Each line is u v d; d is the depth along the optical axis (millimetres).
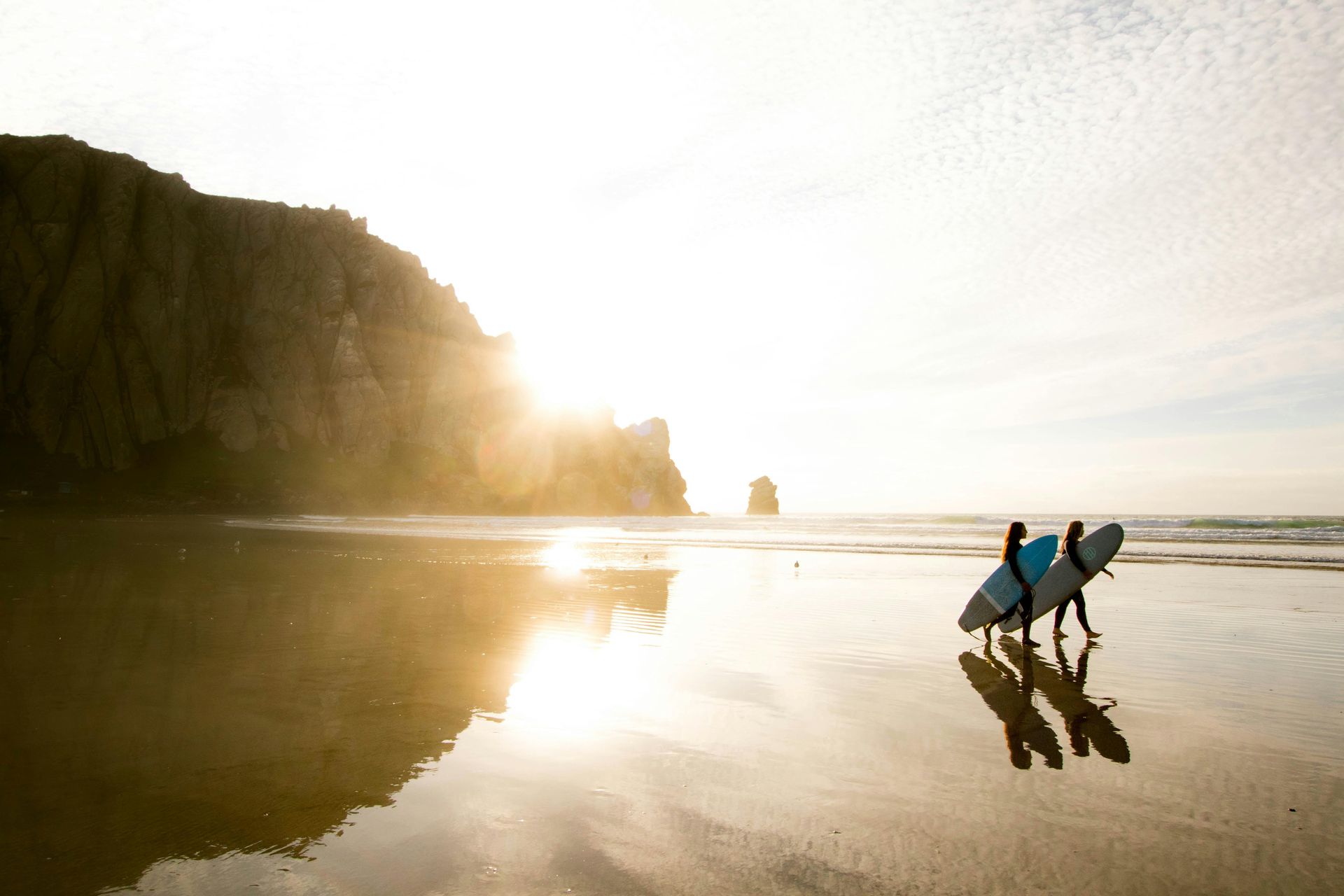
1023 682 7484
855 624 11266
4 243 70812
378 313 96750
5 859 3459
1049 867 3537
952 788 4602
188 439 79812
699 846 3732
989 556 27375
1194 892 3311
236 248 91125
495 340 114812
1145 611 12633
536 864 3496
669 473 140500
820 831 3934
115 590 12969
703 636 10031
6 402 68188
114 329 77000
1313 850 3725
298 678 7125
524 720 5941
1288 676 7836
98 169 79812
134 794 4277
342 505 81438
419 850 3621
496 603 13047
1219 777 4809
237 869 3396
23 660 7605
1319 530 41531
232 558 20281
